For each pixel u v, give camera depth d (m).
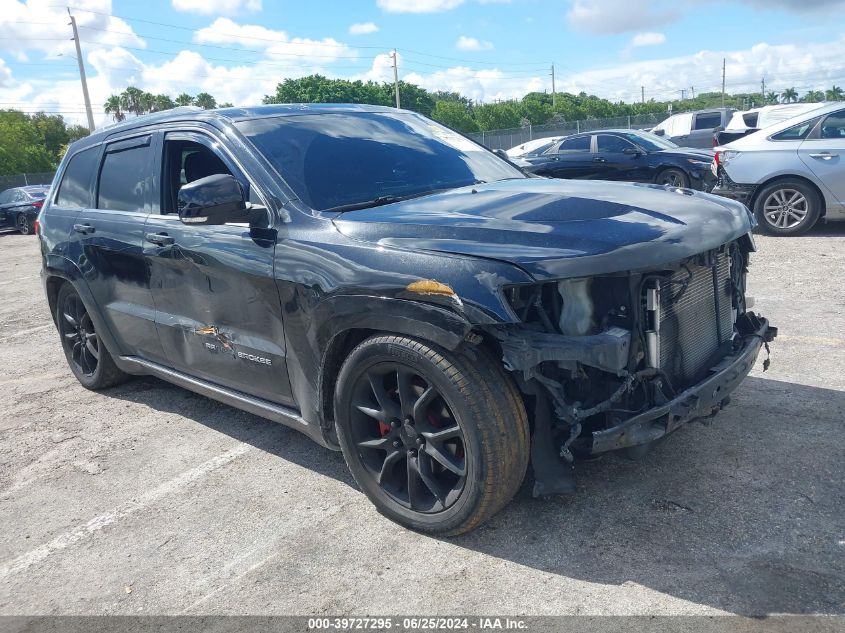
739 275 3.55
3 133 55.84
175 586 2.90
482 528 3.07
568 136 15.44
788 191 9.29
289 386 3.47
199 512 3.47
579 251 2.63
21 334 7.68
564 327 2.65
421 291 2.71
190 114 4.09
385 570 2.86
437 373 2.76
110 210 4.56
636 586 2.61
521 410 2.80
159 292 4.13
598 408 2.68
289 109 4.06
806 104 11.02
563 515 3.10
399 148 4.00
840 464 3.33
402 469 3.21
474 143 4.58
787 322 5.58
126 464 4.09
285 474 3.79
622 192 3.40
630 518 3.03
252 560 3.02
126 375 5.38
